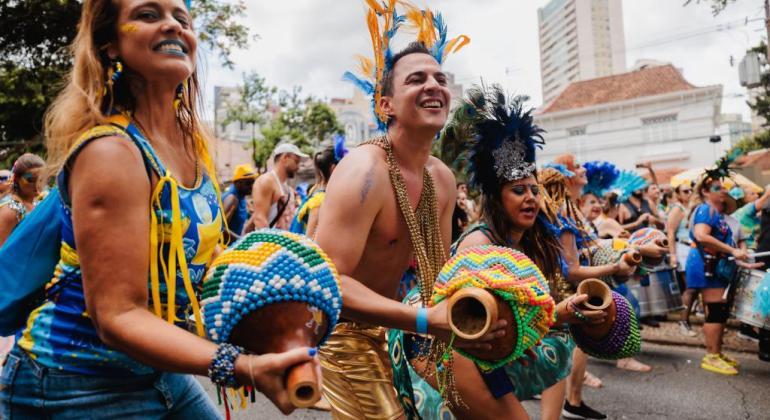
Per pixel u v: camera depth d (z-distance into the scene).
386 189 2.46
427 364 2.54
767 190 6.59
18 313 1.63
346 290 2.16
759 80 14.58
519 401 2.81
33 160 4.57
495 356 1.95
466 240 2.93
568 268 3.44
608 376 5.71
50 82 14.37
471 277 1.88
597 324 2.56
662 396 5.05
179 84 1.83
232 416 4.37
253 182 7.08
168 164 1.69
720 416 4.55
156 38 1.59
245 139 47.16
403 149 2.55
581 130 47.41
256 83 32.19
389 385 2.67
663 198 12.39
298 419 4.32
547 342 2.91
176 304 1.64
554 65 178.88
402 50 2.60
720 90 42.59
